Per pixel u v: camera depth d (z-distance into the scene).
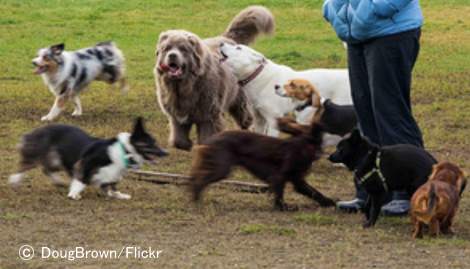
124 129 14.21
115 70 16.05
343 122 11.82
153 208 9.84
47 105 15.88
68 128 10.33
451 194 8.75
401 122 9.66
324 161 12.30
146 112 15.49
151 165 11.98
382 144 9.70
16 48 21.09
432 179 8.92
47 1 27.12
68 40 22.12
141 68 19.23
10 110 15.38
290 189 10.77
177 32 12.46
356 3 9.48
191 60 12.23
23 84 17.55
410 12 9.55
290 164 9.72
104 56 15.78
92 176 10.03
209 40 13.35
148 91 17.11
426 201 8.63
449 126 14.49
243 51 12.67
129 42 22.09
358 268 7.86
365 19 9.38
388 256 8.23
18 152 11.56
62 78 14.79
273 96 12.65
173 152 12.78
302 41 22.31
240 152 9.80
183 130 12.83
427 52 21.00
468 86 17.42
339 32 9.80
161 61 12.34
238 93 13.08
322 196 10.08
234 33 13.91
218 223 9.30
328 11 9.89
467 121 14.76
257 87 12.68
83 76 15.20
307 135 9.78
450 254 8.32
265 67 12.71
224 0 27.66
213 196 10.44
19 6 26.20
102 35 22.80
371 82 9.65
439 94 16.77
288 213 9.80
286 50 21.02
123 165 10.03
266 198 10.42
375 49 9.54
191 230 9.03
